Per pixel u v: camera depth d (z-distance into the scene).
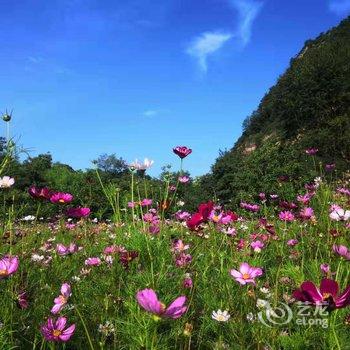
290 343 0.83
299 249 1.46
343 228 1.52
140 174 1.35
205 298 1.00
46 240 1.56
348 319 0.85
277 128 12.71
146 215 1.47
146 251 1.20
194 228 1.21
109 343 0.84
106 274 1.13
